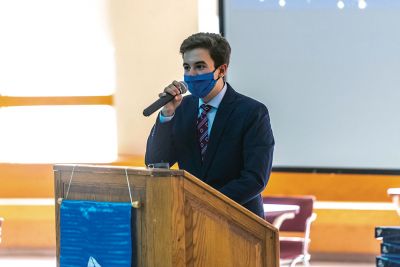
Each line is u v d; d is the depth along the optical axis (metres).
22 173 13.79
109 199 5.04
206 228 4.89
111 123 13.80
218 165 5.75
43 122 13.98
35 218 13.34
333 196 13.12
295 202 10.93
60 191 5.27
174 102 5.57
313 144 13.05
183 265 4.76
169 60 13.32
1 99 14.01
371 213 12.63
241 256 5.07
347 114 12.94
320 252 12.80
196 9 13.22
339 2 12.88
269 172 5.77
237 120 5.75
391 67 12.80
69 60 13.88
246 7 13.08
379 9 12.79
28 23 13.93
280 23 13.01
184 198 4.77
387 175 12.93
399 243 5.68
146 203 4.81
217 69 5.71
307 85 13.00
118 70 13.55
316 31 12.94
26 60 13.97
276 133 13.11
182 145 5.88
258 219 5.11
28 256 13.30
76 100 13.89
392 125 12.85
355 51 12.88
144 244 4.86
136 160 13.16
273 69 13.05
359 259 12.70
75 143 13.91
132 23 13.45
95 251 4.99
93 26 13.70
